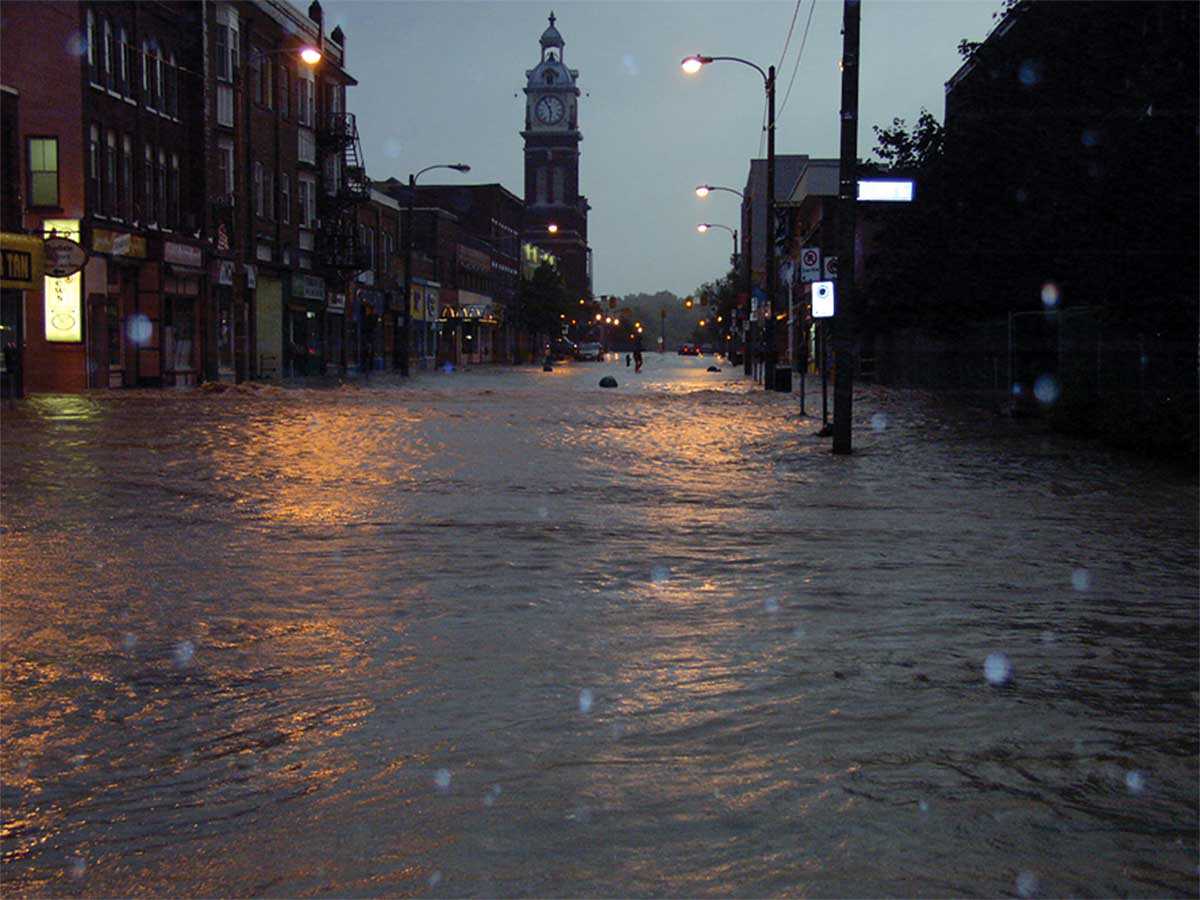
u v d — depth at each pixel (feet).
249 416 95.30
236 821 15.51
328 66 223.71
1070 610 28.19
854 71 68.33
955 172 107.34
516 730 19.07
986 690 21.38
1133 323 84.53
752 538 38.34
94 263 145.28
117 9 151.53
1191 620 27.30
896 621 26.89
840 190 68.08
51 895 13.51
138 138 156.76
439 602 28.58
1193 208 76.89
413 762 17.61
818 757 17.79
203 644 24.62
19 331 129.08
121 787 16.76
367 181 247.50
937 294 118.73
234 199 180.34
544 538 37.83
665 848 14.48
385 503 45.52
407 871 13.89
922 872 13.83
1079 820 15.46
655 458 63.93
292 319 212.64
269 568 32.73
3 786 16.85
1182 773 17.26
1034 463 63.36
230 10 180.34
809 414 101.24
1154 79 78.74
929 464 62.44
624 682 21.79
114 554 34.78
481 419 93.50
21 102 141.49
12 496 47.01
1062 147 89.81
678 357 599.57
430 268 322.96
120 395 133.69
